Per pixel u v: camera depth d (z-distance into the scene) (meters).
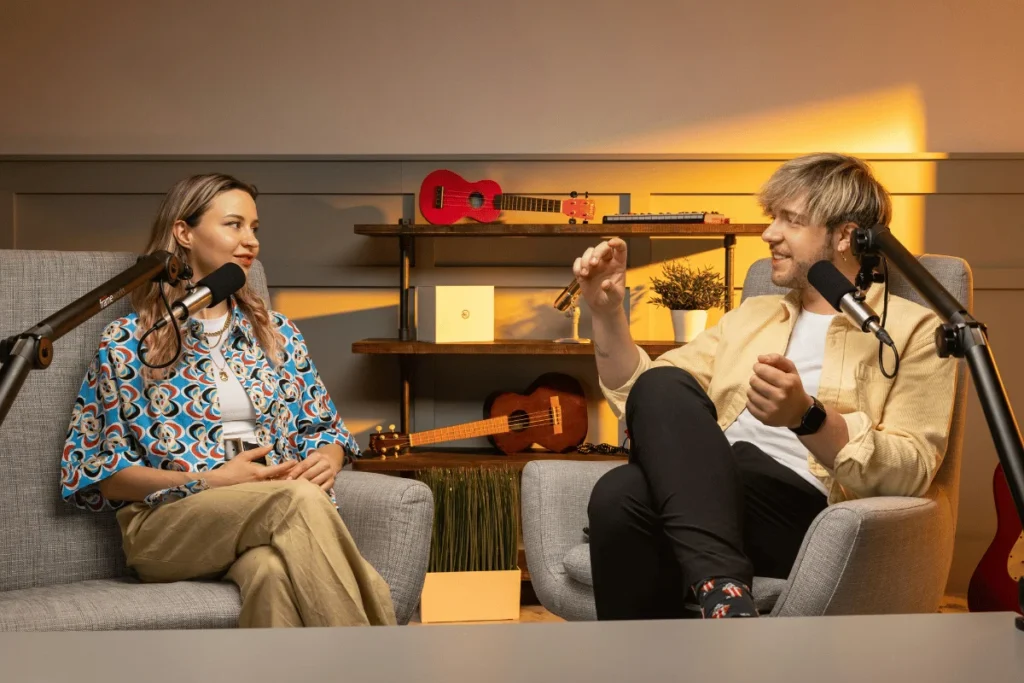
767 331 1.83
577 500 1.85
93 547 1.78
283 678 0.52
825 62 3.17
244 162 3.16
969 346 0.88
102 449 1.75
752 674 0.53
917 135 3.17
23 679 0.52
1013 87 3.16
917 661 0.55
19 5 3.15
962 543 3.11
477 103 3.18
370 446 3.00
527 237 3.20
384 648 0.57
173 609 1.49
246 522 1.58
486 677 0.52
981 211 3.14
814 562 1.43
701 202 3.16
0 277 1.80
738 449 1.72
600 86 3.18
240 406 1.87
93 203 3.15
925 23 3.16
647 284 3.18
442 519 2.61
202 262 1.95
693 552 1.32
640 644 0.58
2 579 1.68
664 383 1.49
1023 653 0.57
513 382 3.20
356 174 3.15
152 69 3.16
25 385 1.77
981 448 3.10
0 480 1.71
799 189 1.75
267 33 3.17
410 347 2.92
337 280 3.19
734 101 3.17
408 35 3.17
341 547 1.56
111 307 1.89
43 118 3.16
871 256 1.18
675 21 3.17
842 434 1.49
